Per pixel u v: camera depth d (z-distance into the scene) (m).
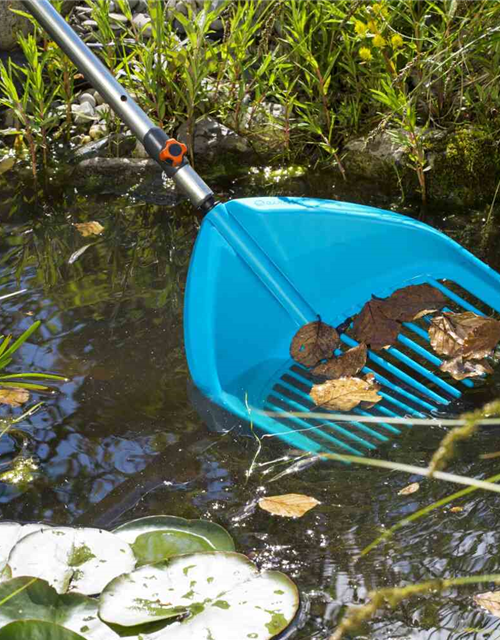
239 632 1.18
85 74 1.90
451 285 2.08
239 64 2.66
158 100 2.61
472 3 2.50
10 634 1.14
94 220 2.40
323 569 1.32
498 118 2.53
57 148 2.74
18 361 1.81
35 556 1.31
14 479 1.52
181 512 1.45
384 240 1.92
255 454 1.58
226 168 2.65
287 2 2.60
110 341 1.88
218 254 1.83
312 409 1.70
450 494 1.46
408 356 1.86
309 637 1.20
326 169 2.62
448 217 2.39
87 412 1.68
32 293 2.05
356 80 2.63
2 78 2.62
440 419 1.67
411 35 2.68
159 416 1.67
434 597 1.27
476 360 1.83
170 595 1.23
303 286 1.92
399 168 2.50
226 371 1.79
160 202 2.49
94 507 1.46
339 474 1.52
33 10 1.89
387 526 1.40
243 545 1.37
